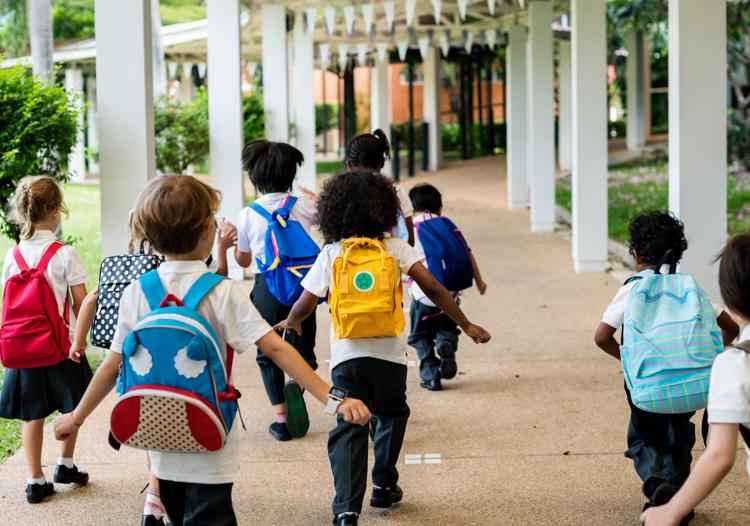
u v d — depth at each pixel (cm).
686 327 340
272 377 502
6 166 656
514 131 1611
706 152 716
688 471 365
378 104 2117
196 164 1290
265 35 1265
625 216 1407
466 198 1750
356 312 364
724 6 706
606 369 637
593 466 453
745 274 249
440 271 548
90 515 404
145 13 703
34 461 416
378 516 398
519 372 634
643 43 2030
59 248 415
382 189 378
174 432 275
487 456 470
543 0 1322
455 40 1725
